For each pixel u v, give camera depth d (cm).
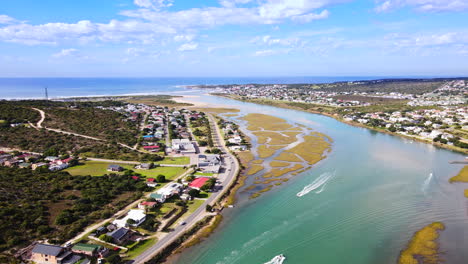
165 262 6700
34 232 7388
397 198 10194
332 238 7719
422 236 7769
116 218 8344
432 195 10438
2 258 6269
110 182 10819
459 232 7981
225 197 10300
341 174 12688
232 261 6750
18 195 9050
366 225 8381
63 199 9275
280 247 7306
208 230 8062
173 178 11869
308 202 9912
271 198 10244
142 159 14300
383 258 6912
